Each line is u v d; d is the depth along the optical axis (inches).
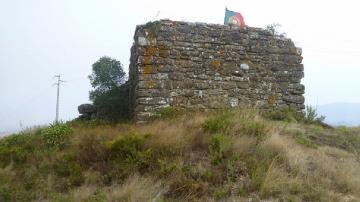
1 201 270.1
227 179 287.4
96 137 358.3
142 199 260.1
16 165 336.8
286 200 263.7
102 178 297.3
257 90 489.1
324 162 323.9
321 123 495.5
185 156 315.9
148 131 356.8
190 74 459.2
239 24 517.0
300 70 513.7
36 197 278.1
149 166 304.7
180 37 460.4
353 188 289.0
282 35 516.1
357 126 505.0
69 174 311.4
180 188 275.6
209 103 461.7
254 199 264.5
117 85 526.9
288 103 503.2
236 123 374.0
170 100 446.0
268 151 322.0
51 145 370.9
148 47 446.0
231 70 479.2
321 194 271.7
